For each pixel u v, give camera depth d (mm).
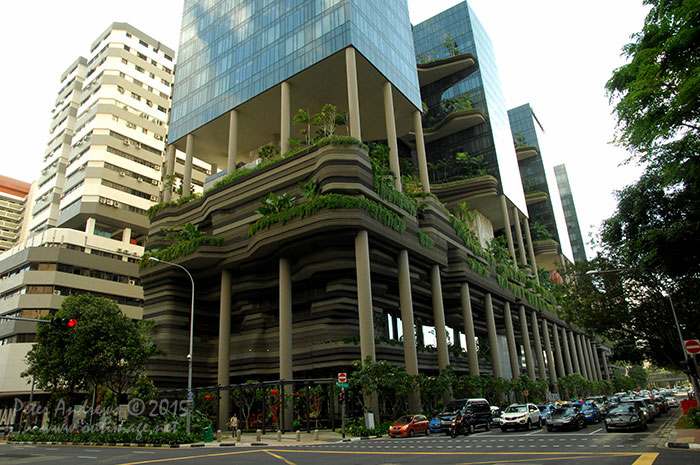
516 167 98312
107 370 42719
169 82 97812
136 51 93562
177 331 53344
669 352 41656
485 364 70625
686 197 23672
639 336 41562
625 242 27359
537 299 81312
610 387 112938
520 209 92375
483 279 61688
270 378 51406
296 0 56562
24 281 67562
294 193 46812
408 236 47250
